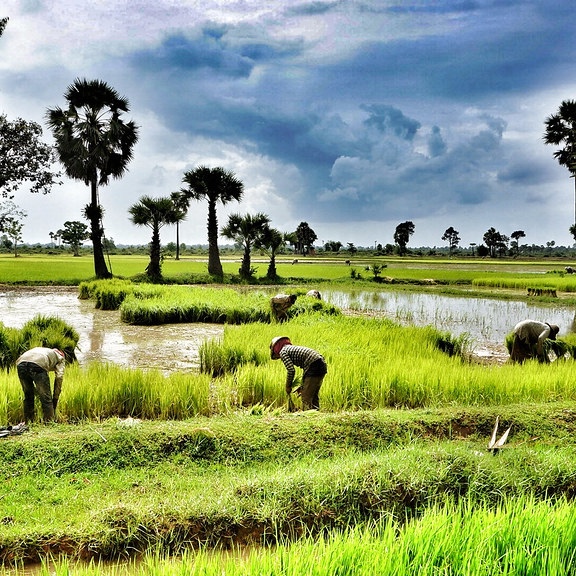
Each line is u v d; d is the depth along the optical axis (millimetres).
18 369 7164
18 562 4102
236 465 6082
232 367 11547
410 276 46312
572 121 42750
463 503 4707
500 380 9398
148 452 6102
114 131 34938
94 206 36594
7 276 39875
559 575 3525
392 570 3467
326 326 15531
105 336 16594
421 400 9031
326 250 166000
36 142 36844
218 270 44562
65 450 5957
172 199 43844
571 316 23062
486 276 46094
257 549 4465
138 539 4406
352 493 5047
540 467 5703
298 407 8812
